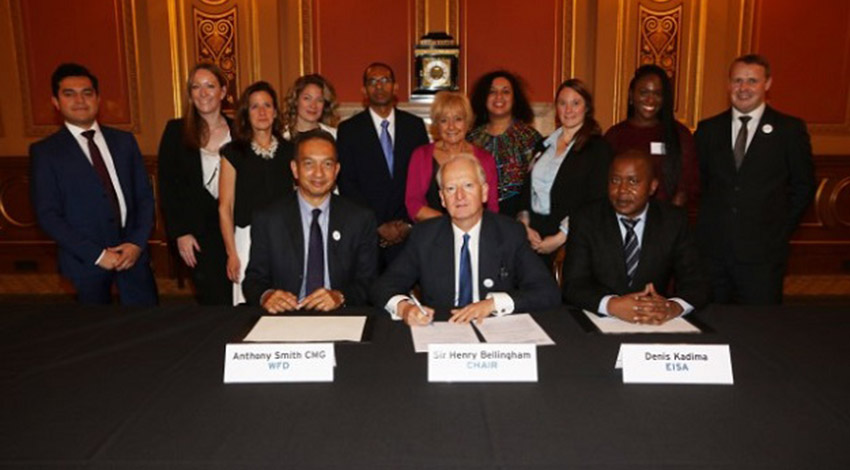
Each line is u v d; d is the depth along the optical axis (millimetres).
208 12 5477
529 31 5582
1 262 5734
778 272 3145
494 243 2305
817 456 1246
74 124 2963
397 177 3611
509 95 3471
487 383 1569
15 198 5648
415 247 2332
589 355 1742
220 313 2139
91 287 2969
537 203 3291
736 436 1318
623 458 1232
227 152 3078
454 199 2203
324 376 1587
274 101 3094
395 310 2066
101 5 5547
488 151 3490
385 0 5539
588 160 3098
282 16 5602
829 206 5605
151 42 5480
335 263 2457
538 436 1314
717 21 5477
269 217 2434
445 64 5215
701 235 3250
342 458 1235
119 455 1254
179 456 1247
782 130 3045
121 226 3074
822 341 1864
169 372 1650
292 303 2133
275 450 1265
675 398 1489
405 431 1336
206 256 3285
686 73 5543
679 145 3145
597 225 2387
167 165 3295
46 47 5594
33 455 1256
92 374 1643
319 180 2357
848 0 5418
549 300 2156
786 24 5461
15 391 1544
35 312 2156
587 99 3176
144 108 5691
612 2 5430
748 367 1671
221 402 1476
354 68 5613
